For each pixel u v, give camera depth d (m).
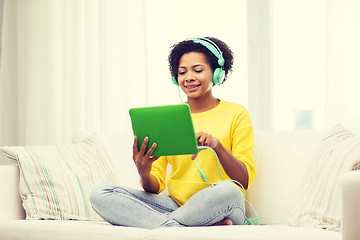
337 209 1.39
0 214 1.71
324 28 2.53
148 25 2.83
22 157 1.80
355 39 2.31
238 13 2.69
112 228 1.35
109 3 2.84
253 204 1.76
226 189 1.44
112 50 2.82
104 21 2.84
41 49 3.07
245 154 1.69
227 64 1.87
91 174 1.88
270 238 1.13
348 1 2.33
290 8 2.60
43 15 3.07
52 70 3.02
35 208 1.74
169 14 2.80
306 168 1.65
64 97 3.00
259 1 2.65
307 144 1.76
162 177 1.77
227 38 2.70
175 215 1.49
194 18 2.76
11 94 3.15
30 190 1.77
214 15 2.72
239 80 2.66
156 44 2.81
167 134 1.47
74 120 2.95
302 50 2.57
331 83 2.33
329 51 2.34
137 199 1.52
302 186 1.62
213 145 1.57
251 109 2.65
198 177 1.68
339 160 1.48
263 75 2.64
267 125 2.62
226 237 1.16
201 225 1.47
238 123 1.75
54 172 1.82
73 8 2.99
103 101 2.81
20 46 3.15
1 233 1.50
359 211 1.04
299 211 1.54
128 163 2.00
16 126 3.15
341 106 2.31
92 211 1.79
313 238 1.12
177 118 1.44
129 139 2.07
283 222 1.70
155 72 2.80
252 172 1.68
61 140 2.99
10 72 3.15
